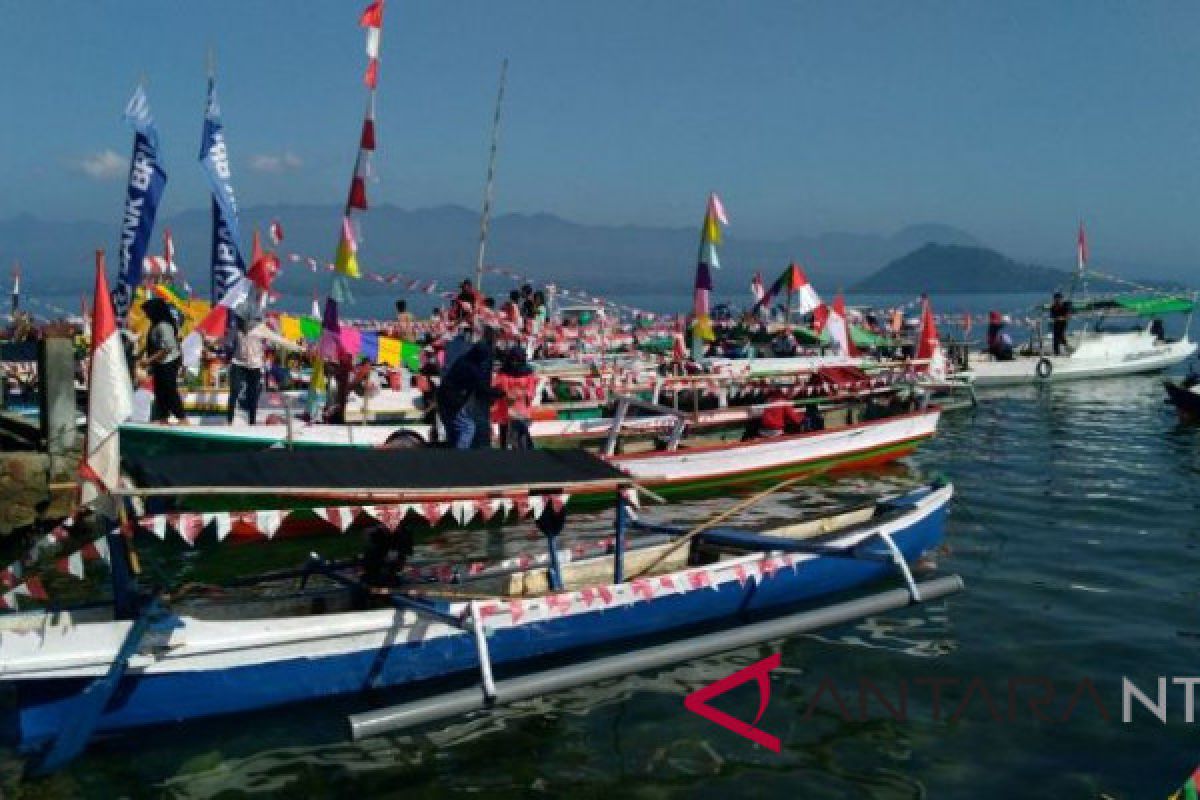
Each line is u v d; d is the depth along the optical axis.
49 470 14.52
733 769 8.12
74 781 7.82
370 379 19.81
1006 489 18.88
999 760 8.27
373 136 13.46
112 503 8.14
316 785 7.86
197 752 8.30
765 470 19.28
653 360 27.03
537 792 7.79
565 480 9.86
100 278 8.20
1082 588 12.60
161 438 15.00
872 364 26.69
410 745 8.51
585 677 8.88
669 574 10.77
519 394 15.84
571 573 11.48
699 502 18.39
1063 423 27.98
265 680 8.72
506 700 8.51
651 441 19.73
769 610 11.76
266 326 18.69
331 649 8.98
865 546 11.98
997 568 13.49
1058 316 39.28
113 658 7.95
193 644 8.34
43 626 7.84
